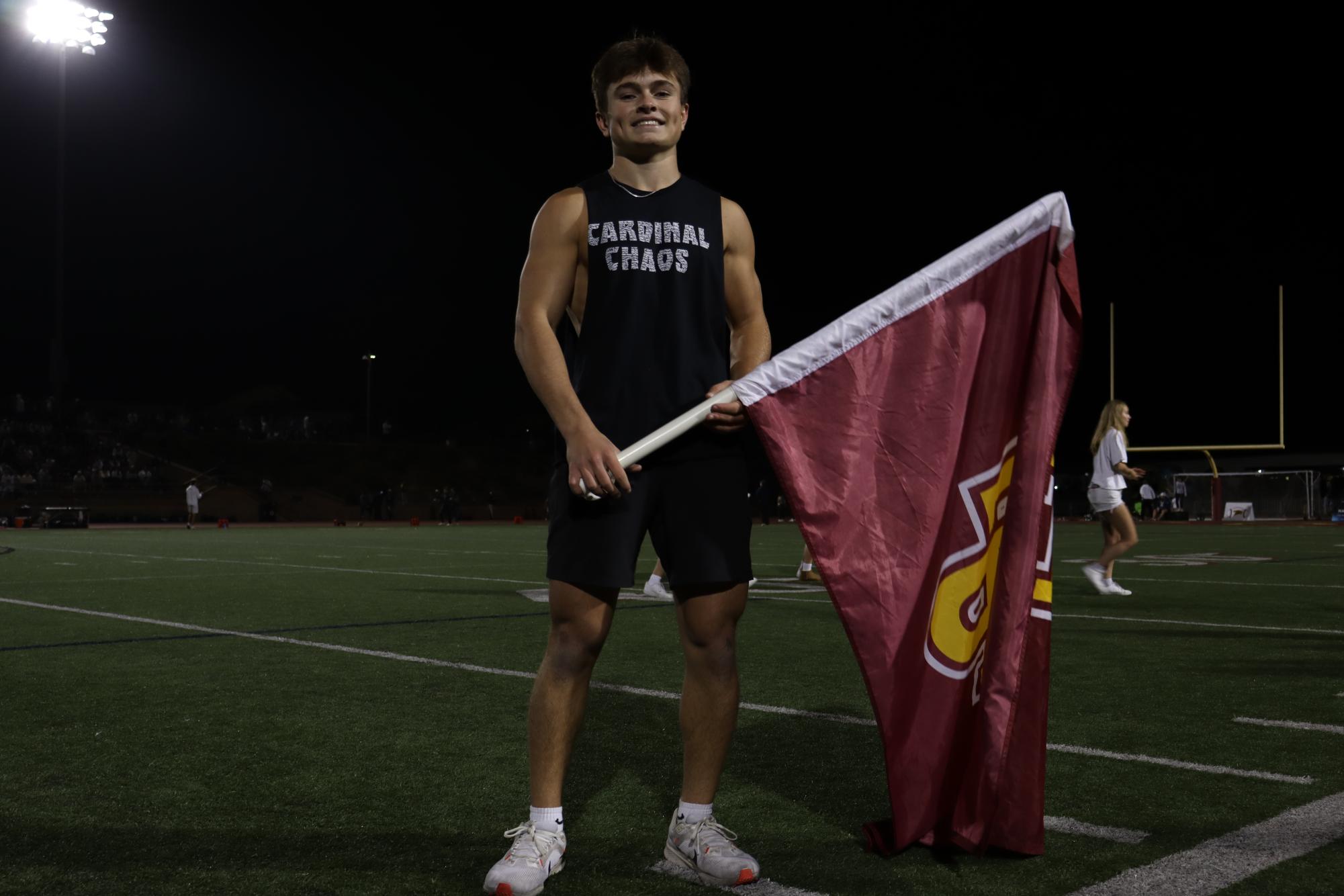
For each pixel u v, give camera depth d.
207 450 45.19
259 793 3.05
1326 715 4.05
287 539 21.50
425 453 50.03
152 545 18.39
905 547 2.43
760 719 3.96
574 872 2.45
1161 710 4.14
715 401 2.38
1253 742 3.62
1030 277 2.55
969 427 2.52
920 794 2.44
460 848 2.60
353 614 7.39
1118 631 6.44
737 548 2.49
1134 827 2.73
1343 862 2.46
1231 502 33.12
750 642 6.00
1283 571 11.46
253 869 2.45
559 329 2.74
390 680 4.81
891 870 2.43
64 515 30.11
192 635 6.28
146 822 2.79
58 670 5.04
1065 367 2.53
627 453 2.34
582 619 2.47
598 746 3.60
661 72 2.54
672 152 2.60
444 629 6.59
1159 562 12.95
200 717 4.04
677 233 2.53
